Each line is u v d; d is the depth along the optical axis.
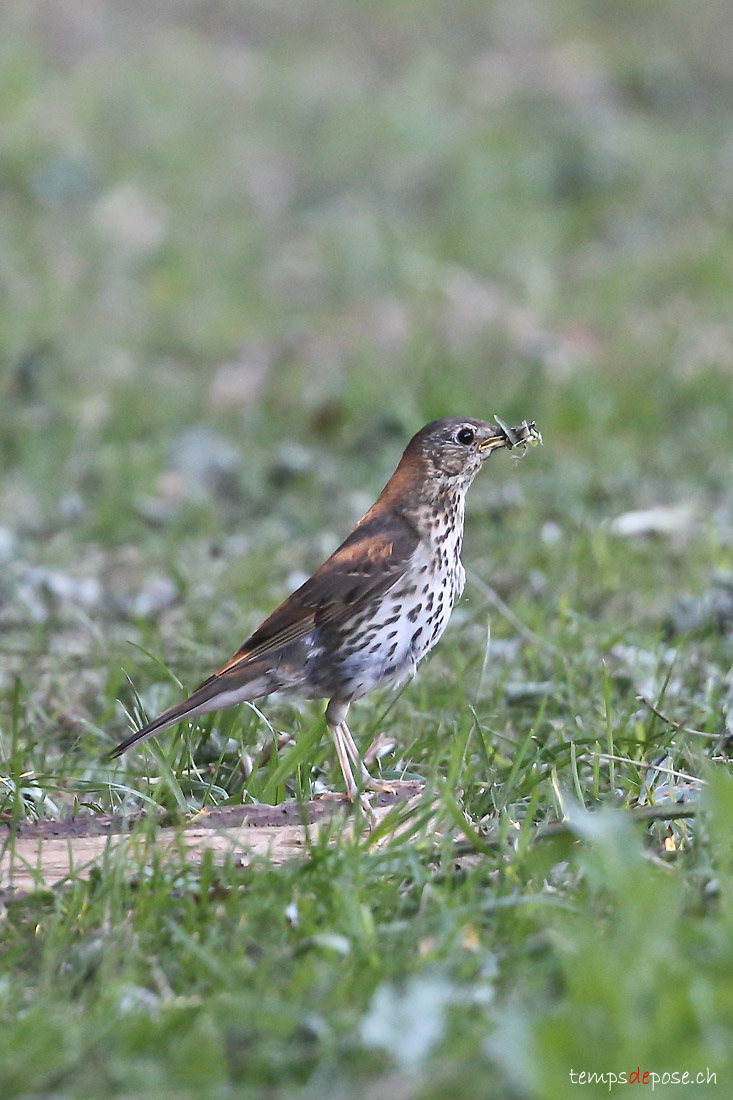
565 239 30.03
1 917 7.07
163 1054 5.70
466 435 9.20
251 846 7.65
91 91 36.94
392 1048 5.54
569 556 14.18
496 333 23.62
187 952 6.50
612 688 10.40
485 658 10.26
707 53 40.12
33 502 17.41
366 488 17.94
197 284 27.77
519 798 8.38
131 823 8.15
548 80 38.97
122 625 13.06
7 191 31.94
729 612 12.20
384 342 23.83
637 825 7.43
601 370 21.83
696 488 17.08
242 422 20.66
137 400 21.33
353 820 8.02
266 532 16.03
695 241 28.66
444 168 33.31
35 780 8.98
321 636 8.92
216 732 9.68
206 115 36.44
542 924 6.49
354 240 29.16
